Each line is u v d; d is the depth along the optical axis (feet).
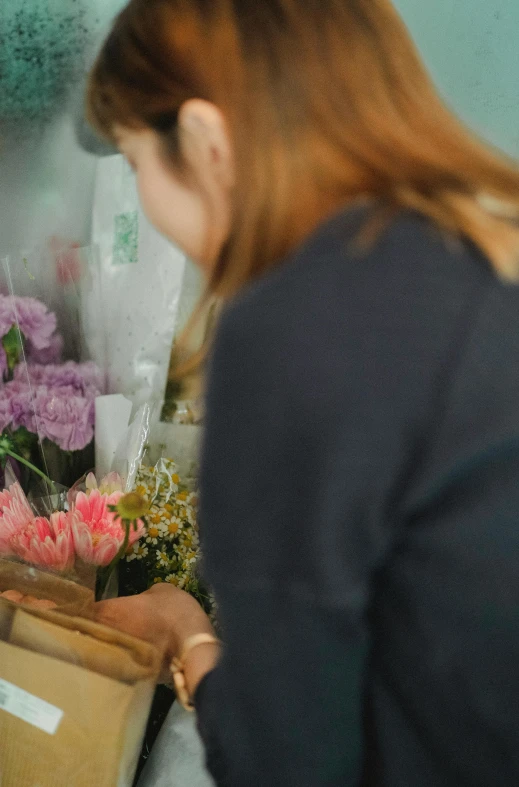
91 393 3.06
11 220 3.54
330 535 1.07
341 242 1.18
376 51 1.37
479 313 1.13
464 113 3.16
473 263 1.19
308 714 1.23
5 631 2.21
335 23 1.35
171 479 2.93
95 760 2.14
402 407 1.08
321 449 1.06
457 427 1.06
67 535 2.45
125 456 2.81
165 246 3.10
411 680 1.22
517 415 1.07
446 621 1.13
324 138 1.31
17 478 2.94
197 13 1.36
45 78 3.20
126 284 3.21
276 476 1.10
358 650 1.18
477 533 1.09
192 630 2.31
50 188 3.39
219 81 1.32
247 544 1.15
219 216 1.51
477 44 3.06
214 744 1.43
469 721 1.18
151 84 1.41
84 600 2.38
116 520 2.46
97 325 3.20
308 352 1.08
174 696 2.91
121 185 3.16
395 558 1.17
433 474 1.07
